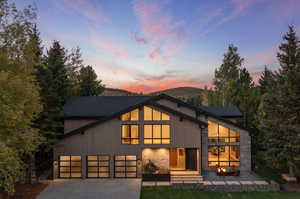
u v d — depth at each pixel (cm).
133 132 2120
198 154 2091
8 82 1131
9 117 1086
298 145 1741
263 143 2112
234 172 2136
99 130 2119
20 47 1348
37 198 1628
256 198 1653
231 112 2678
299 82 1831
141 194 1723
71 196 1667
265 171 2312
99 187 1864
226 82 4341
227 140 2377
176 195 1706
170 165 2356
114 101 2688
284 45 1938
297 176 1920
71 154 2103
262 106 2102
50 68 2367
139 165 2094
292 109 1867
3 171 1150
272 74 2056
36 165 2272
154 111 2123
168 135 2116
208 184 1864
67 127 2461
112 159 2114
